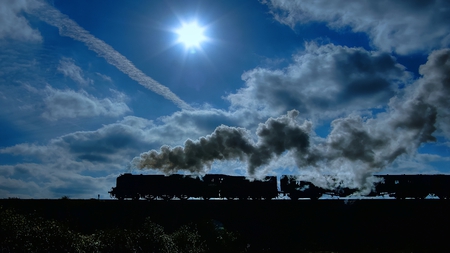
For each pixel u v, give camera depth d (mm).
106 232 16312
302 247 23859
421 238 26578
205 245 20062
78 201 27000
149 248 16156
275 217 29031
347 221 28828
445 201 29438
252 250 22500
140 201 28328
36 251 12609
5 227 12695
